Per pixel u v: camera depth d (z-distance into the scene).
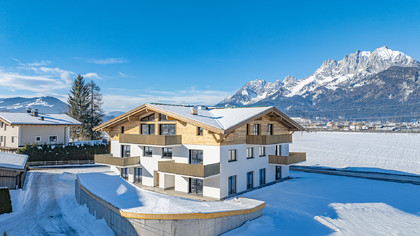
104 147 42.09
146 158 26.16
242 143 23.91
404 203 20.11
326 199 20.66
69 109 63.47
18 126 39.88
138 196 16.58
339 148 72.06
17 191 22.69
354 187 24.86
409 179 29.70
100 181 20.56
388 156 55.00
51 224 16.12
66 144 45.22
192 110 24.55
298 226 14.77
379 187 25.02
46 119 45.28
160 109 24.06
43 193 22.69
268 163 27.25
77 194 20.86
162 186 24.64
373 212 17.73
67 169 34.97
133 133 27.31
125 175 28.83
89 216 16.84
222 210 14.11
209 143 21.80
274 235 13.60
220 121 23.52
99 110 64.75
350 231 14.21
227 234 13.82
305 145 81.56
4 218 16.94
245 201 17.27
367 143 86.44
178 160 23.81
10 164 23.33
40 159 37.06
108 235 14.34
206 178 19.92
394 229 14.67
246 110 26.41
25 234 14.67
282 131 29.25
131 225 13.26
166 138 22.47
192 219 12.98
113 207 14.34
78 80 62.59
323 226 14.90
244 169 23.91
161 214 12.81
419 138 105.44
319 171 35.75
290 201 20.02
